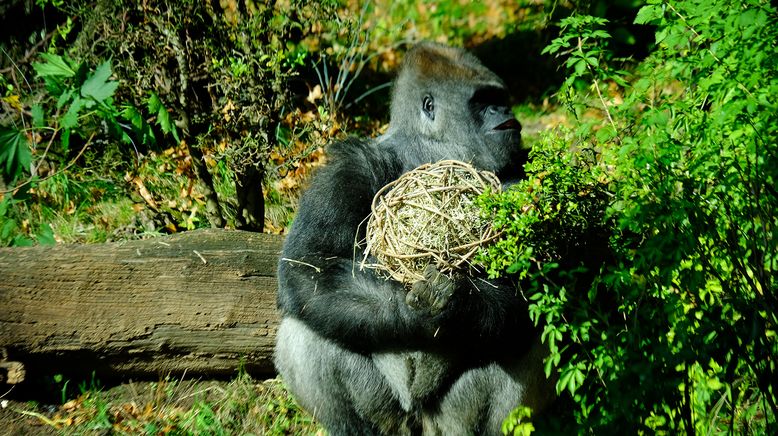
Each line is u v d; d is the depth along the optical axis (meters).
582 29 7.36
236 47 12.47
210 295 9.41
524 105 19.47
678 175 6.25
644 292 6.25
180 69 11.73
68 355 9.04
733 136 5.96
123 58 12.23
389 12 23.61
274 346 9.63
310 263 8.17
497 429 8.22
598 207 6.96
